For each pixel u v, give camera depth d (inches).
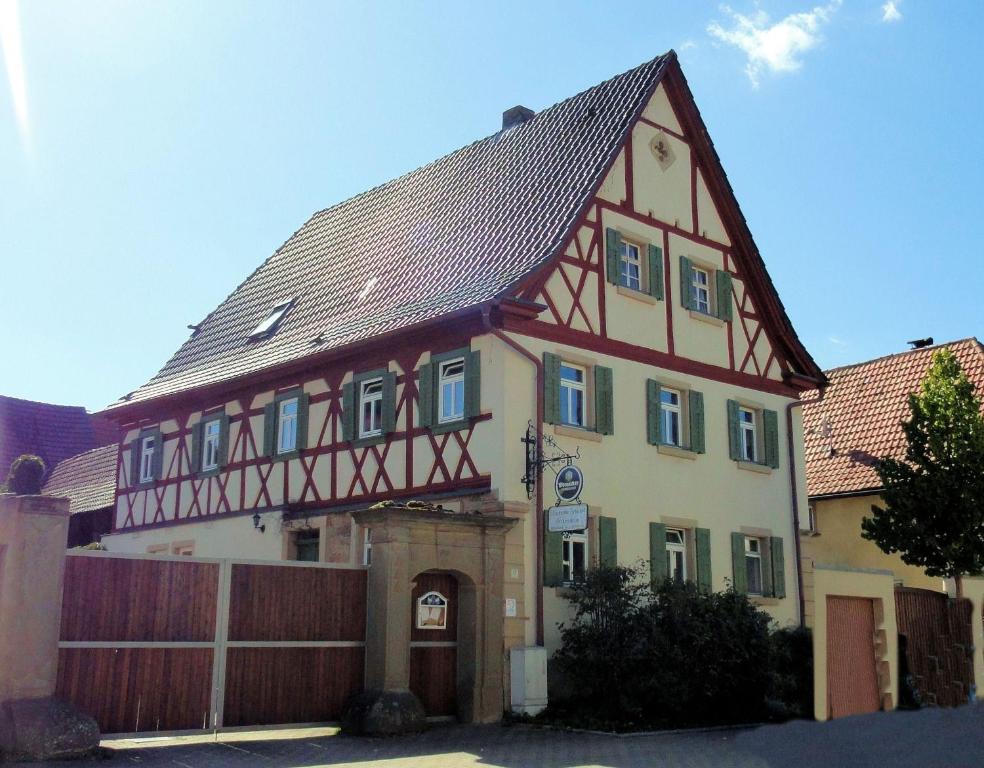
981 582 794.2
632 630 609.9
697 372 801.6
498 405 652.7
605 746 504.4
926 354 1052.5
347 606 554.3
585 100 860.0
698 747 504.7
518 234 746.2
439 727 560.7
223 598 512.1
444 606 589.6
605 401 714.8
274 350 874.1
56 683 456.4
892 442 986.1
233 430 896.9
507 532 618.5
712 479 791.7
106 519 1173.7
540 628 633.0
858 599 675.4
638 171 788.0
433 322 679.7
